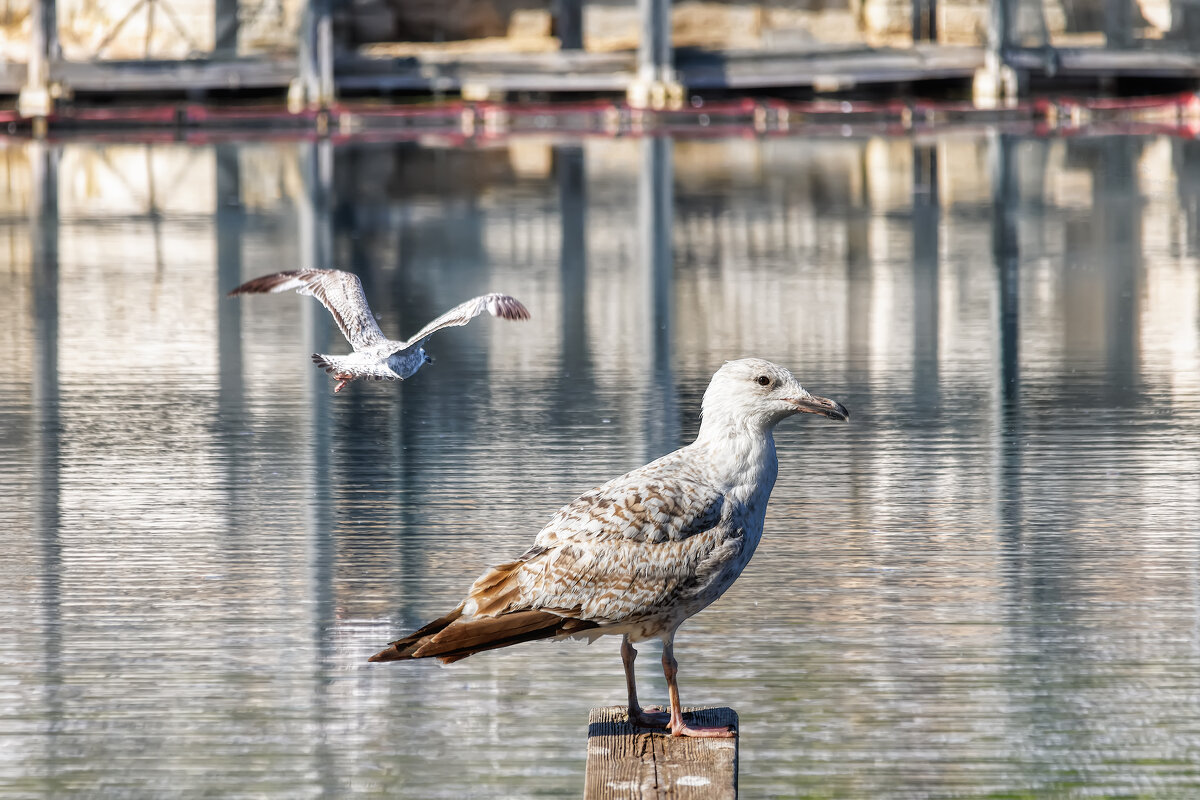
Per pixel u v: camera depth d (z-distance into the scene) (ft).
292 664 27.96
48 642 28.81
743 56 144.97
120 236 80.53
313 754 24.80
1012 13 146.30
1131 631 29.17
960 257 73.00
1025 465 39.91
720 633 29.25
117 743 25.09
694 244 77.36
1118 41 153.69
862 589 31.40
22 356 53.16
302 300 63.87
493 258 73.15
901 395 47.29
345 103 147.02
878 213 87.76
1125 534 34.55
